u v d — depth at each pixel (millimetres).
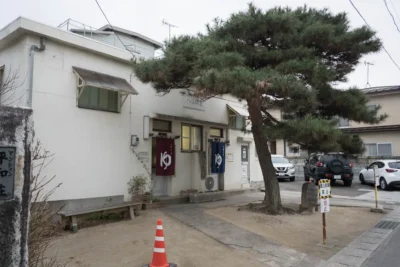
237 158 13727
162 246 4848
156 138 10141
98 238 6328
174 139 10664
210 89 6934
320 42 8383
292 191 15344
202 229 7141
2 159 2754
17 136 2859
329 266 5363
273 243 6430
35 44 7273
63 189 7555
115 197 8719
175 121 10812
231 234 6867
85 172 8055
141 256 5355
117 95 9047
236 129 13734
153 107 10062
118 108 8977
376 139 23172
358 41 8586
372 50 8711
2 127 2770
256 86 6633
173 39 8070
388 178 16203
